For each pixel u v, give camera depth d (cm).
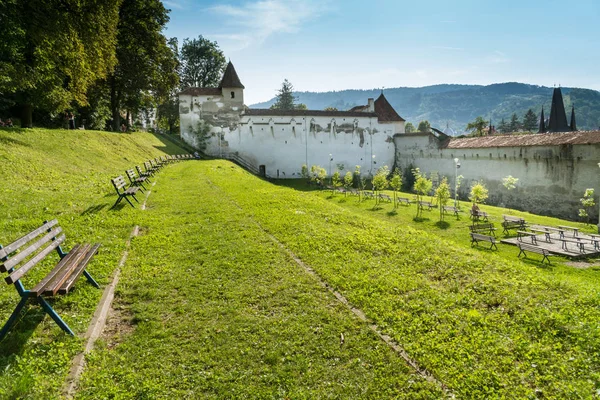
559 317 555
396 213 2539
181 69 6481
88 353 450
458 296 640
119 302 595
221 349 483
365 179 5181
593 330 521
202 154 4694
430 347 494
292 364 459
